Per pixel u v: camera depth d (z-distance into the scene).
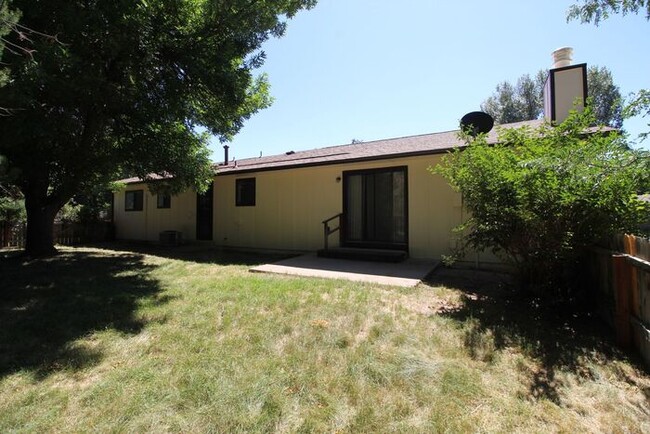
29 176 7.56
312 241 9.94
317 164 9.20
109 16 6.00
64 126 6.38
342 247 9.09
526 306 4.55
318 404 2.32
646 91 3.28
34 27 5.90
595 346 3.32
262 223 10.98
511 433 2.05
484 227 4.66
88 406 2.29
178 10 7.28
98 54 6.54
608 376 2.76
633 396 2.48
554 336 3.55
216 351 3.12
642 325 3.05
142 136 7.98
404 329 3.68
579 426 2.13
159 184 10.05
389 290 5.30
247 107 9.38
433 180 7.97
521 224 4.43
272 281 5.87
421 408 2.29
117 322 3.90
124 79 7.20
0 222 11.88
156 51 6.91
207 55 7.28
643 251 3.07
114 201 16.23
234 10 7.58
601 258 4.08
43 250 9.79
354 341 3.37
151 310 4.34
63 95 5.83
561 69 7.74
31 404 2.32
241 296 4.88
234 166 12.84
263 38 8.23
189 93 7.63
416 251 8.18
